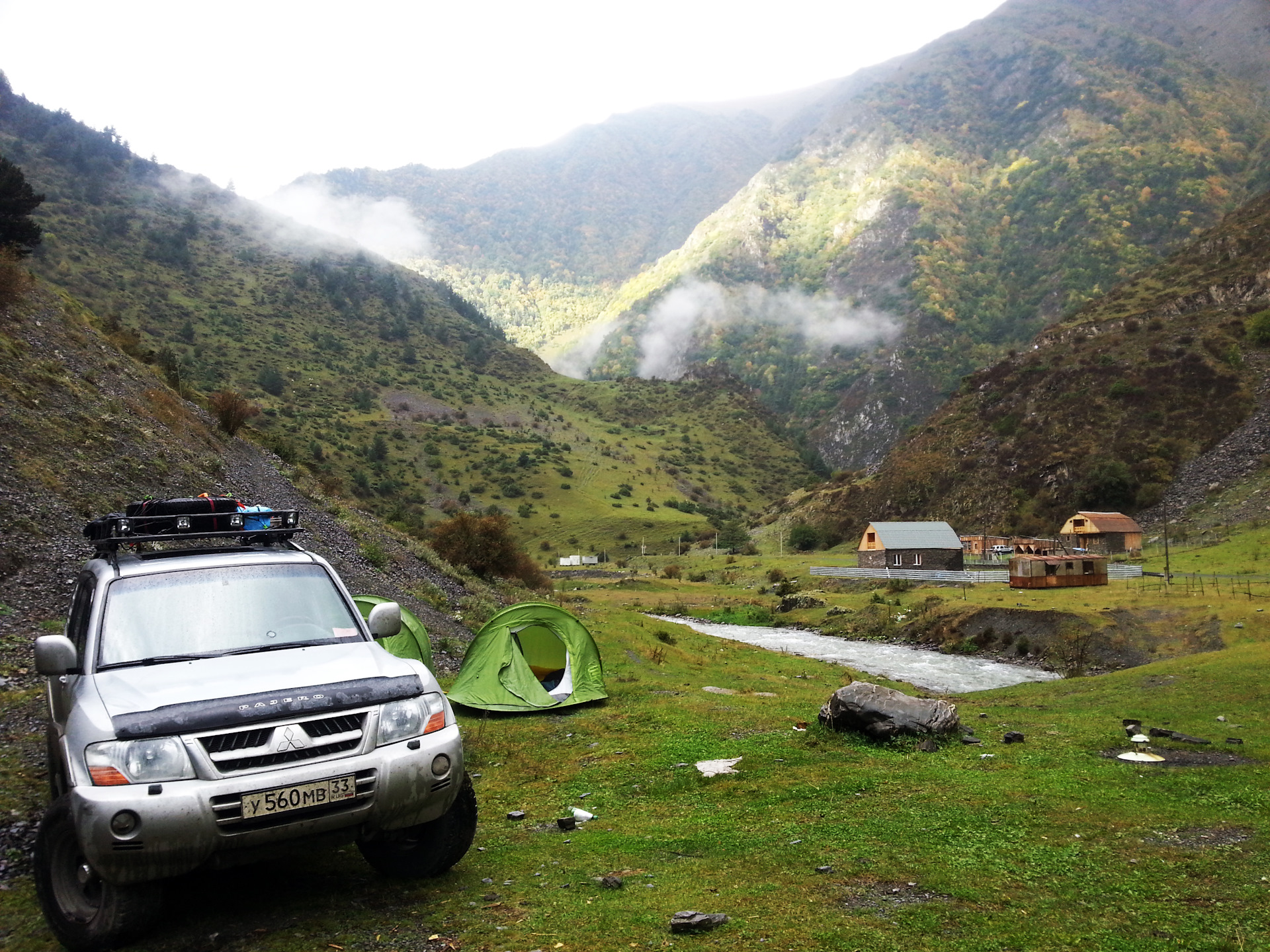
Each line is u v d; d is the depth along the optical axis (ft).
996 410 469.16
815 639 176.14
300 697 15.75
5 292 91.86
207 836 14.17
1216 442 362.53
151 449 83.46
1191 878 17.44
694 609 233.14
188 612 18.38
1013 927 14.90
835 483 550.36
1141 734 36.27
